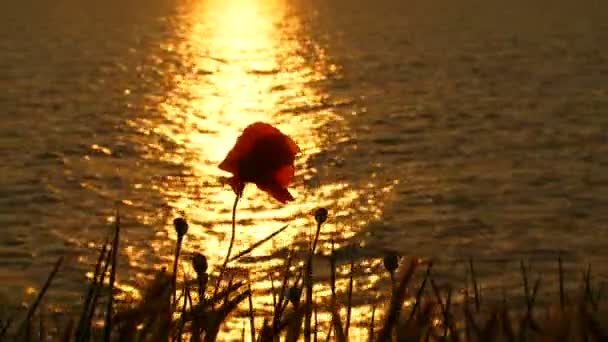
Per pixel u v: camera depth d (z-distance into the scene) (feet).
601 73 118.62
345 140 79.46
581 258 43.34
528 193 59.11
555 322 4.02
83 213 54.80
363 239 47.78
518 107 95.30
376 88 112.78
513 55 140.77
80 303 33.55
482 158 70.79
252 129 6.61
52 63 135.74
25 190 60.59
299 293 6.08
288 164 6.57
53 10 239.09
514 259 43.09
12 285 37.70
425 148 75.15
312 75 128.26
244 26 211.82
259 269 43.37
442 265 41.73
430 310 5.03
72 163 69.92
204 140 82.74
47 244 46.88
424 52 148.05
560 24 188.75
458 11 228.63
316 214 6.28
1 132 82.48
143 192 61.26
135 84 117.80
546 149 73.72
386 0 272.72
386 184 62.59
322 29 198.59
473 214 53.62
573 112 91.30
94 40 171.01
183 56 151.53
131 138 81.41
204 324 5.61
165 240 49.01
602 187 60.29
